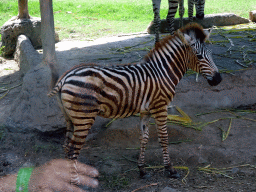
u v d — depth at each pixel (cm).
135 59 711
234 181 362
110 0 1623
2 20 1223
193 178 376
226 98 584
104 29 1136
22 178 358
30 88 506
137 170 401
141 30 1108
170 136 485
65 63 585
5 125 475
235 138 467
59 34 1076
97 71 340
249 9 1354
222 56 706
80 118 335
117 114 361
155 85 366
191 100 574
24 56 745
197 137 476
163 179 378
